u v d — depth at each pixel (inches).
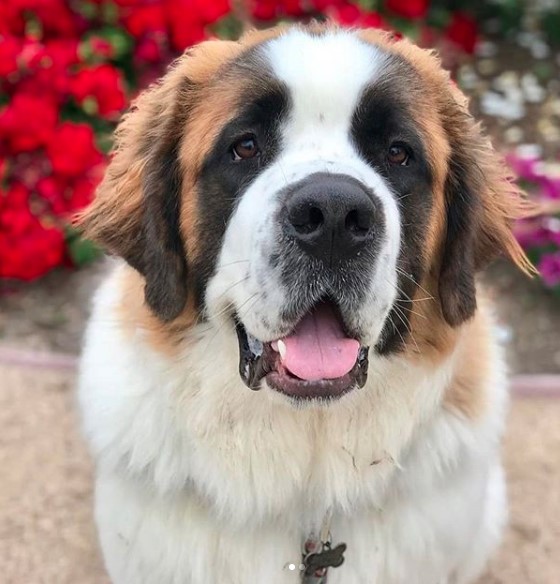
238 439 29.8
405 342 29.5
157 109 31.4
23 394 47.4
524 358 51.4
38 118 50.9
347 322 26.4
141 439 30.2
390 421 30.2
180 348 29.5
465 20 71.1
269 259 25.8
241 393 29.2
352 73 27.8
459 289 30.6
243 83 28.4
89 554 40.3
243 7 65.0
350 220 25.0
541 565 40.4
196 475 30.2
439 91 31.0
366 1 64.5
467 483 31.9
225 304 28.4
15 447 44.9
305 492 30.7
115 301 31.6
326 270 25.6
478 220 31.5
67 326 51.9
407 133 28.7
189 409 29.7
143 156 31.1
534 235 53.3
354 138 28.2
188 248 29.6
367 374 28.6
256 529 30.7
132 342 30.4
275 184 26.4
